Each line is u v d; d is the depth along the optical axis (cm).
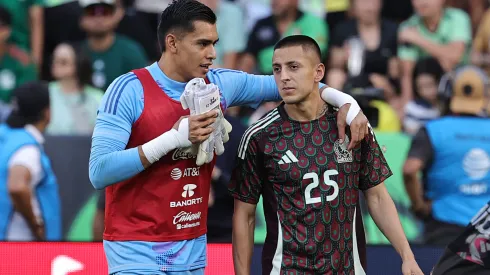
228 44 2730
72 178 2138
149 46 2692
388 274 1658
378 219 1420
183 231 1352
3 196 2116
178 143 1267
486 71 2684
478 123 2172
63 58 2520
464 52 2678
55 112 2497
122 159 1264
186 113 1330
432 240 2138
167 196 1330
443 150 2156
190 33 1305
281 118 1360
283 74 1319
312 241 1334
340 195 1350
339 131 1345
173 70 1332
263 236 2044
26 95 2141
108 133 1288
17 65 2633
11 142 2127
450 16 2697
